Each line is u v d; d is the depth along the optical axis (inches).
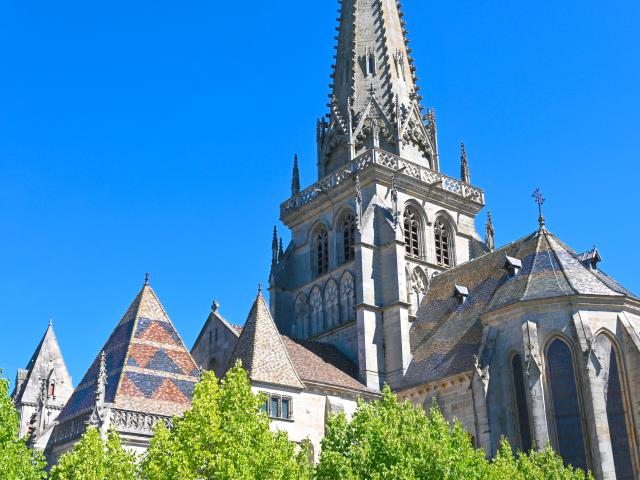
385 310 3189.0
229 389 1879.9
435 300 3277.6
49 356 4520.2
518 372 2573.8
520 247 3036.4
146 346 2493.8
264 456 1781.5
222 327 3176.7
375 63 3784.5
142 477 1833.2
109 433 1881.2
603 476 2333.9
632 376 2492.6
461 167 3828.7
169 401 2391.7
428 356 2979.8
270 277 3644.2
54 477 1788.9
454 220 3627.0
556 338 2549.2
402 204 3457.2
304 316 3553.2
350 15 3922.2
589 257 2839.6
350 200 3484.3
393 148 3617.1
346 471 1795.0
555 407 2481.5
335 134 3735.2
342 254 3496.6
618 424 2465.6
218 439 1764.3
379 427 1872.5
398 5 3981.3
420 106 3742.6
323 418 2787.9
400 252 3248.0
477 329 2847.0
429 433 1919.3
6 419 1852.9
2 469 1753.2
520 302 2583.7
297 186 3843.5
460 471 1845.5
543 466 2134.6
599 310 2566.4
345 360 3203.7
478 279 3139.8
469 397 2664.9
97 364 2549.2
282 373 2726.4
